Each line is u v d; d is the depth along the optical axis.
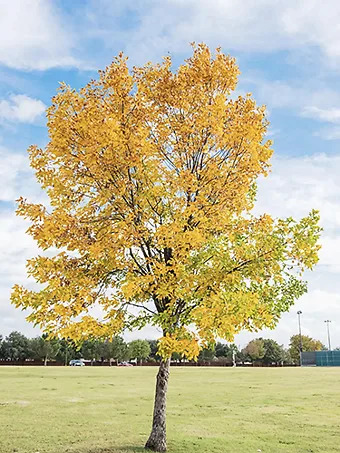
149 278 8.85
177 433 12.61
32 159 10.02
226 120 10.14
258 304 9.62
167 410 17.80
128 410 17.30
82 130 9.51
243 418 15.86
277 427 14.09
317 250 9.33
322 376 40.94
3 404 18.44
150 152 9.85
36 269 9.28
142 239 9.70
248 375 42.56
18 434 12.10
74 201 9.92
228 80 10.27
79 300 9.04
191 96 10.16
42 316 9.02
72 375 38.91
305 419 15.75
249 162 9.77
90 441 11.18
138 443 10.86
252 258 9.40
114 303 9.27
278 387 28.75
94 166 9.36
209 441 11.40
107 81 9.86
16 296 9.09
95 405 18.72
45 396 21.80
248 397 22.64
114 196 9.65
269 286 10.22
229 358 110.00
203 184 9.84
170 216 10.37
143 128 9.96
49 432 12.45
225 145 10.02
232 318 8.76
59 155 9.59
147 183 10.07
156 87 10.23
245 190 9.85
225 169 9.79
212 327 8.74
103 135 9.19
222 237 10.46
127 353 84.81
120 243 9.15
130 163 9.38
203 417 16.03
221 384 31.22
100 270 9.59
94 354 84.62
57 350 80.44
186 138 9.93
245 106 10.16
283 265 9.68
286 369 60.72
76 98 10.02
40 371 45.38
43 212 9.64
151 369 55.56
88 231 9.39
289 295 10.36
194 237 8.70
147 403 19.61
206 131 10.01
